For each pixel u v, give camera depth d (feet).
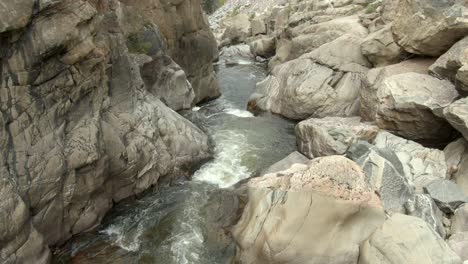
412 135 52.65
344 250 31.53
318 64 72.64
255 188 38.37
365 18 83.46
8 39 30.17
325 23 87.86
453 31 53.06
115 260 35.22
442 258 28.40
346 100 67.41
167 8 67.46
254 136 61.52
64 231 36.78
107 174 40.11
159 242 37.40
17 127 31.73
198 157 51.39
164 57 62.49
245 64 114.21
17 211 30.27
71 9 33.99
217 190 45.73
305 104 68.18
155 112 49.01
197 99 76.23
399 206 37.50
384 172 38.91
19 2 29.48
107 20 42.55
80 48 35.40
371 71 61.46
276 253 32.14
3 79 30.53
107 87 42.34
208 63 79.20
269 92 75.92
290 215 33.35
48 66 33.55
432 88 50.83
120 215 41.47
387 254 29.50
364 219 32.83
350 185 33.68
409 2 59.72
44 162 33.63
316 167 35.55
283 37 108.68
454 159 46.19
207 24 88.02
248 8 172.76
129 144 42.83
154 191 45.70
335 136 53.11
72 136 36.63
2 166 30.14
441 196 39.96
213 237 37.60
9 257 29.71
